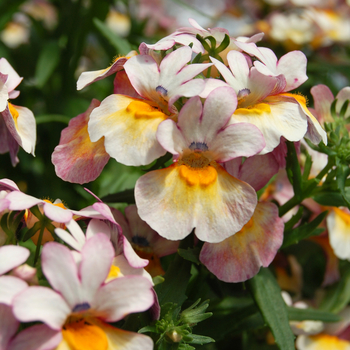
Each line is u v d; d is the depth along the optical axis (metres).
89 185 0.20
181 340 0.15
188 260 0.16
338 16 0.26
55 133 0.23
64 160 0.16
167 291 0.16
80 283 0.14
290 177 0.17
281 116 0.15
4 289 0.14
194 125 0.15
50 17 0.31
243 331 0.18
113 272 0.15
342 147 0.16
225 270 0.16
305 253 0.19
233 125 0.15
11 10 0.23
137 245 0.17
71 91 0.24
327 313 0.18
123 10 0.32
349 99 0.17
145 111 0.15
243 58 0.16
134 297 0.14
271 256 0.16
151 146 0.15
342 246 0.18
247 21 0.30
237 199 0.15
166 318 0.15
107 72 0.16
